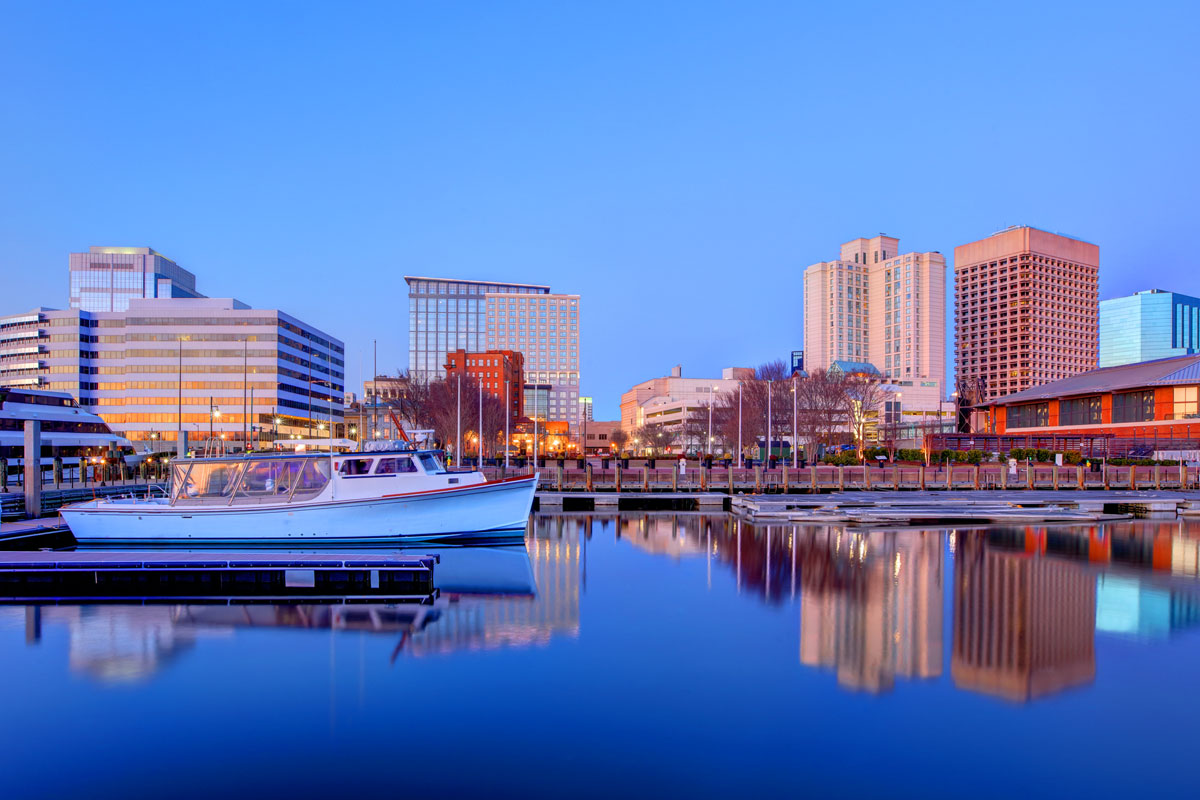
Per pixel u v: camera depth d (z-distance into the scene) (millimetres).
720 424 109938
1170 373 83312
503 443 134500
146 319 125125
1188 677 13820
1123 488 58812
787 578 23484
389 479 29281
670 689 13281
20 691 13281
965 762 10367
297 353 135250
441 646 16031
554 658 15117
